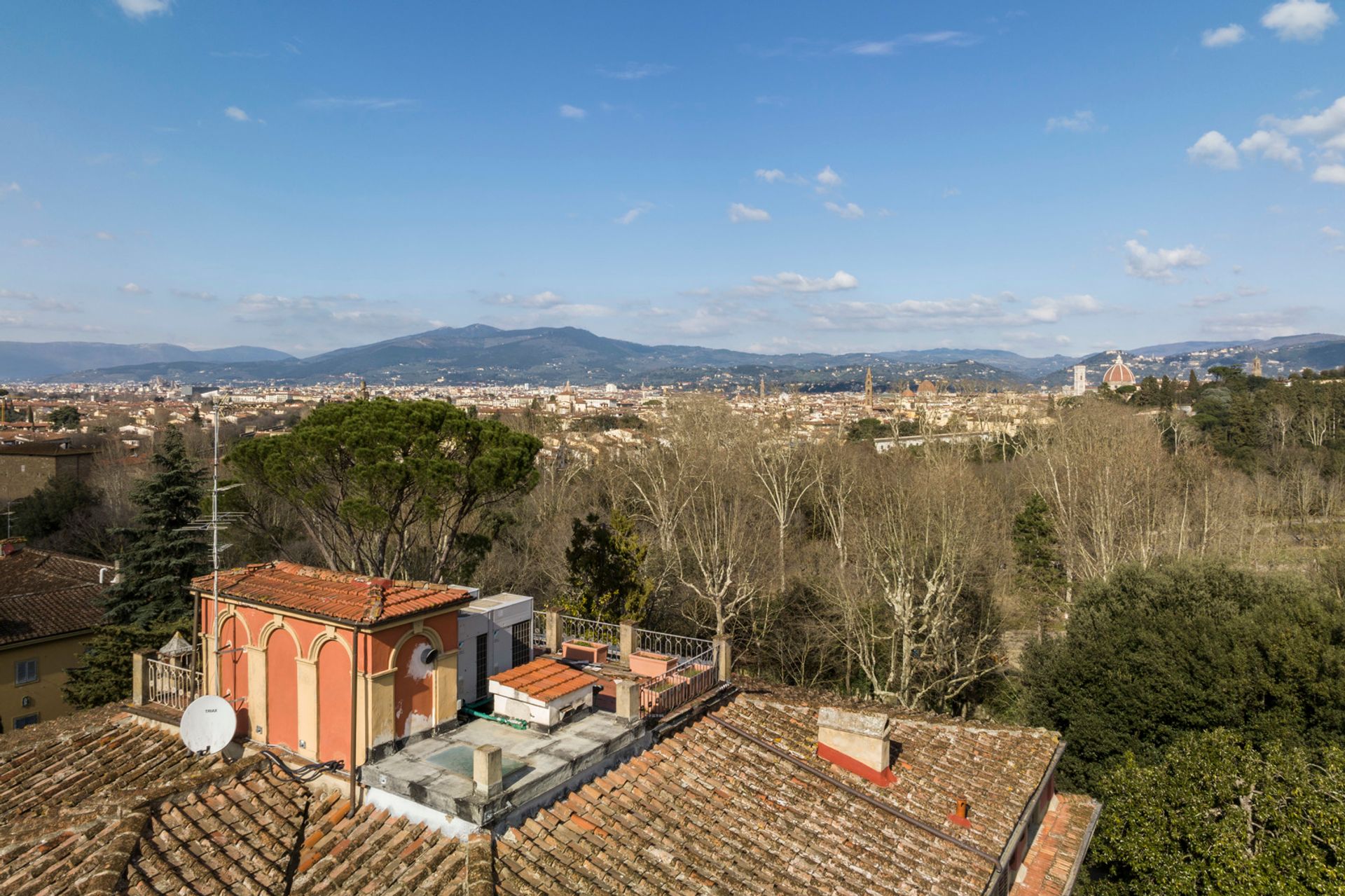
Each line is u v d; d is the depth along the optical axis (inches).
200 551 1314.0
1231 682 954.1
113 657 1117.7
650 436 2618.1
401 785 402.3
